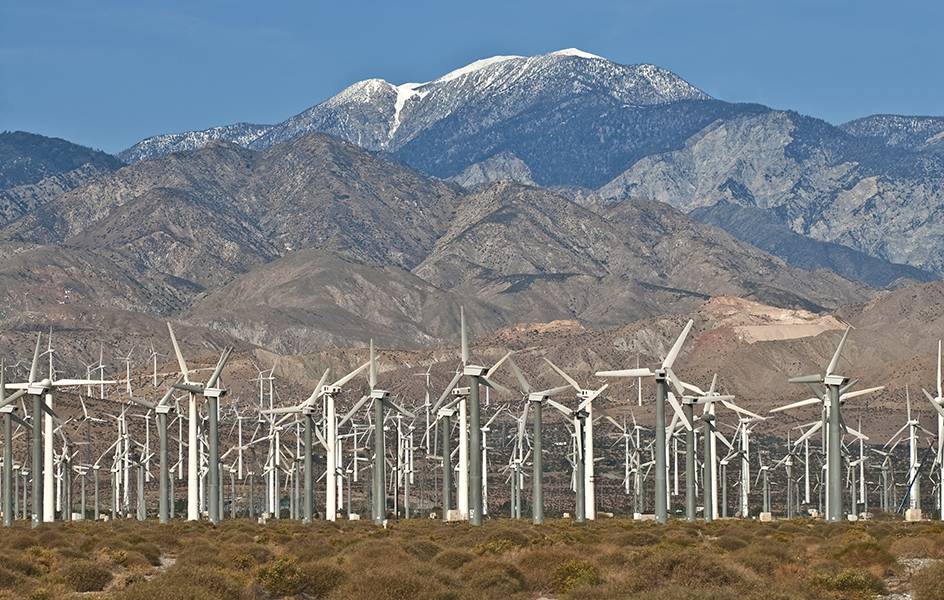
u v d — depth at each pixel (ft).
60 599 352.69
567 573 385.29
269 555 483.10
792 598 332.19
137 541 569.64
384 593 339.16
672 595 318.65
